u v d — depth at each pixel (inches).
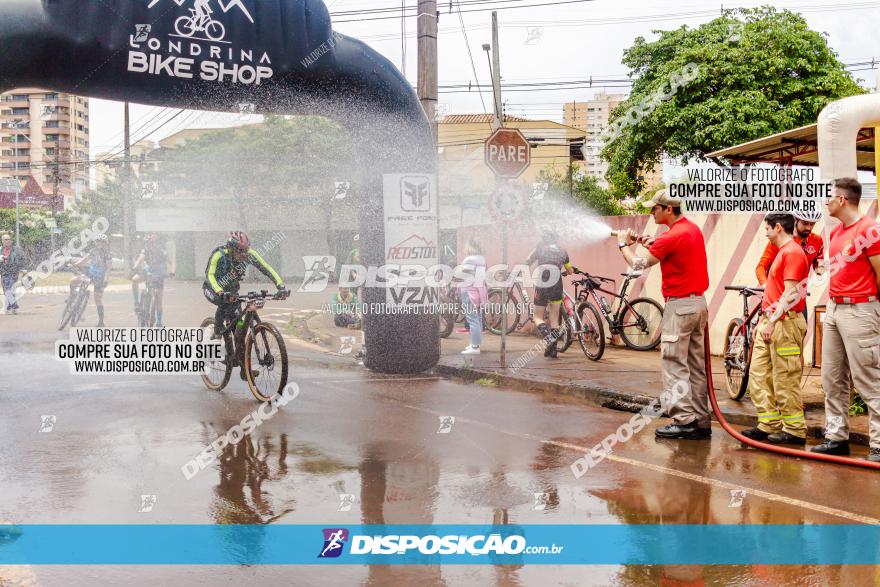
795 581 151.5
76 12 320.2
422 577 153.7
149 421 296.2
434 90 447.2
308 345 553.9
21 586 149.3
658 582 151.3
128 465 235.0
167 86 343.6
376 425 291.3
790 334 258.5
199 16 340.2
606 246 522.9
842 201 238.4
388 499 202.5
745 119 936.3
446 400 344.2
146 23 331.3
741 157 430.3
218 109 370.6
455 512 192.5
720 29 1000.9
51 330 618.2
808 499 203.0
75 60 324.2
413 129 397.1
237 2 347.3
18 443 261.4
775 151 413.7
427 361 425.4
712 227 450.6
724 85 970.1
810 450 248.7
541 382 368.8
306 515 190.2
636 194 1079.6
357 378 405.1
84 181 1578.5
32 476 222.8
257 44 350.6
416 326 420.2
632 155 1048.8
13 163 2303.2
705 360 274.5
